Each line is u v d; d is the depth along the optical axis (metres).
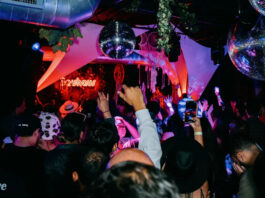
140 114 1.39
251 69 2.77
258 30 2.82
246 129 1.52
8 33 4.87
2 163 1.64
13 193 1.61
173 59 5.74
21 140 1.75
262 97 7.04
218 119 3.96
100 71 12.33
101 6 4.61
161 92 9.80
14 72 4.95
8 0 2.81
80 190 1.33
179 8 4.36
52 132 2.52
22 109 3.31
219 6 5.12
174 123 3.69
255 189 1.21
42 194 1.63
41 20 3.12
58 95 11.23
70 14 3.14
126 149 0.95
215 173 1.88
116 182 0.41
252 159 1.41
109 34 2.81
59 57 6.23
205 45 7.29
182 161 1.34
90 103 3.21
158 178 0.43
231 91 7.80
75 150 1.64
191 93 7.62
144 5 4.68
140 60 8.09
